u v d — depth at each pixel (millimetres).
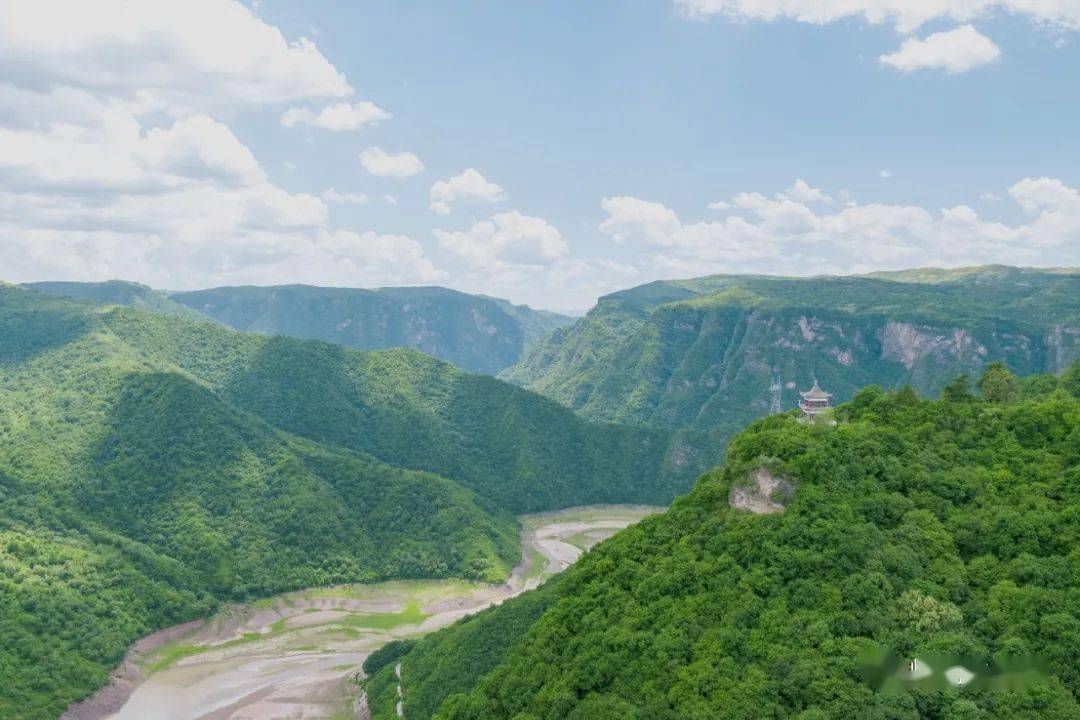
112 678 186000
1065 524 87562
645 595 99438
